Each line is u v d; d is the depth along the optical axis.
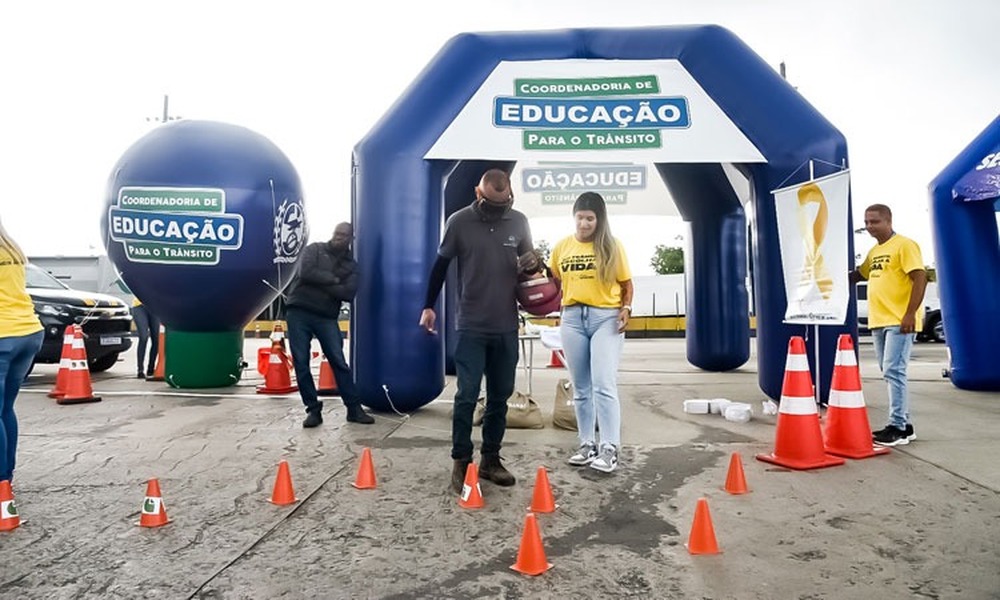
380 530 3.37
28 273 10.32
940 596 2.59
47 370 11.49
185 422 6.27
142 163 7.88
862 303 20.25
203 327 8.60
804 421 4.54
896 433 5.12
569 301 4.49
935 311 18.94
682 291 30.14
